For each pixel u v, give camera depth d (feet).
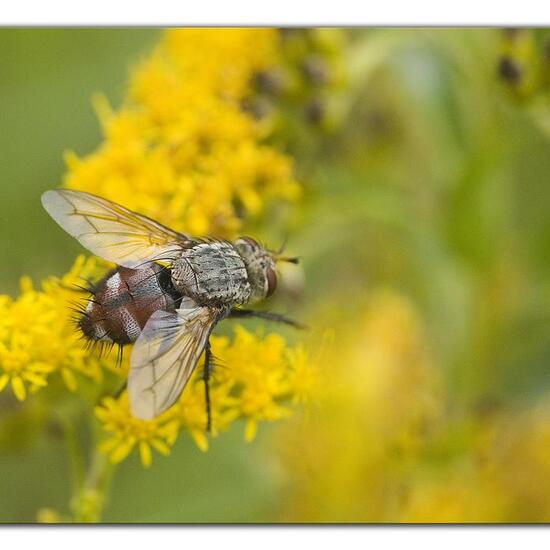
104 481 0.53
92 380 0.53
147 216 0.55
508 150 0.58
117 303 0.52
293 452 0.57
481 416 0.58
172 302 0.52
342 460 0.57
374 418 0.57
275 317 0.54
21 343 0.53
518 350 0.59
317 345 0.56
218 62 0.59
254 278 0.53
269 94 0.58
